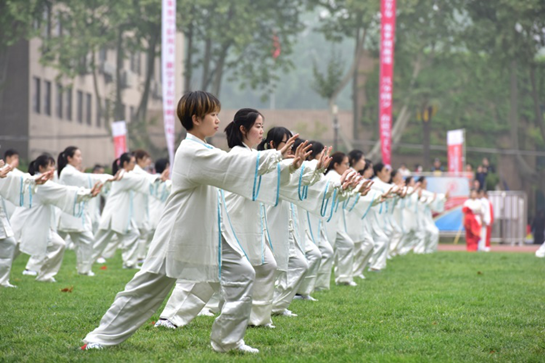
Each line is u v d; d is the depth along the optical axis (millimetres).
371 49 36875
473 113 40156
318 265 9922
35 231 12000
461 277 13344
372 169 13617
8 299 9789
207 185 6367
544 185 37125
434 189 27016
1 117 35188
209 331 7566
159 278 6395
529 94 40031
